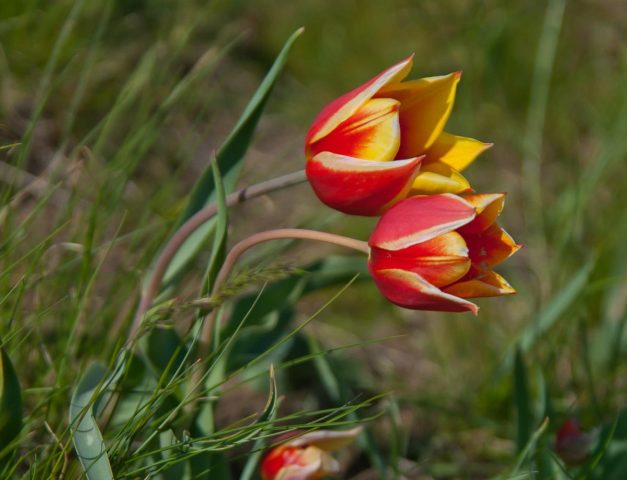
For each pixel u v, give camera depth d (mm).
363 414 888
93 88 1027
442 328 946
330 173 700
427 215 684
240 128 755
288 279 808
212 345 756
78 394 714
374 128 697
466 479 854
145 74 914
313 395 898
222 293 699
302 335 878
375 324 969
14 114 976
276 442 727
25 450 765
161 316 707
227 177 762
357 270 829
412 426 891
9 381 705
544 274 974
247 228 1021
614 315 916
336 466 745
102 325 812
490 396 885
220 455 751
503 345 921
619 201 1013
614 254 957
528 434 792
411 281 687
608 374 898
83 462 688
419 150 711
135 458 707
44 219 907
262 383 871
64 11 1039
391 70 695
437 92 705
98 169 953
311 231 715
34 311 782
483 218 696
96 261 861
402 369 938
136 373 781
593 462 757
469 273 697
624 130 1051
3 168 922
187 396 714
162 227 819
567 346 914
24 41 1003
